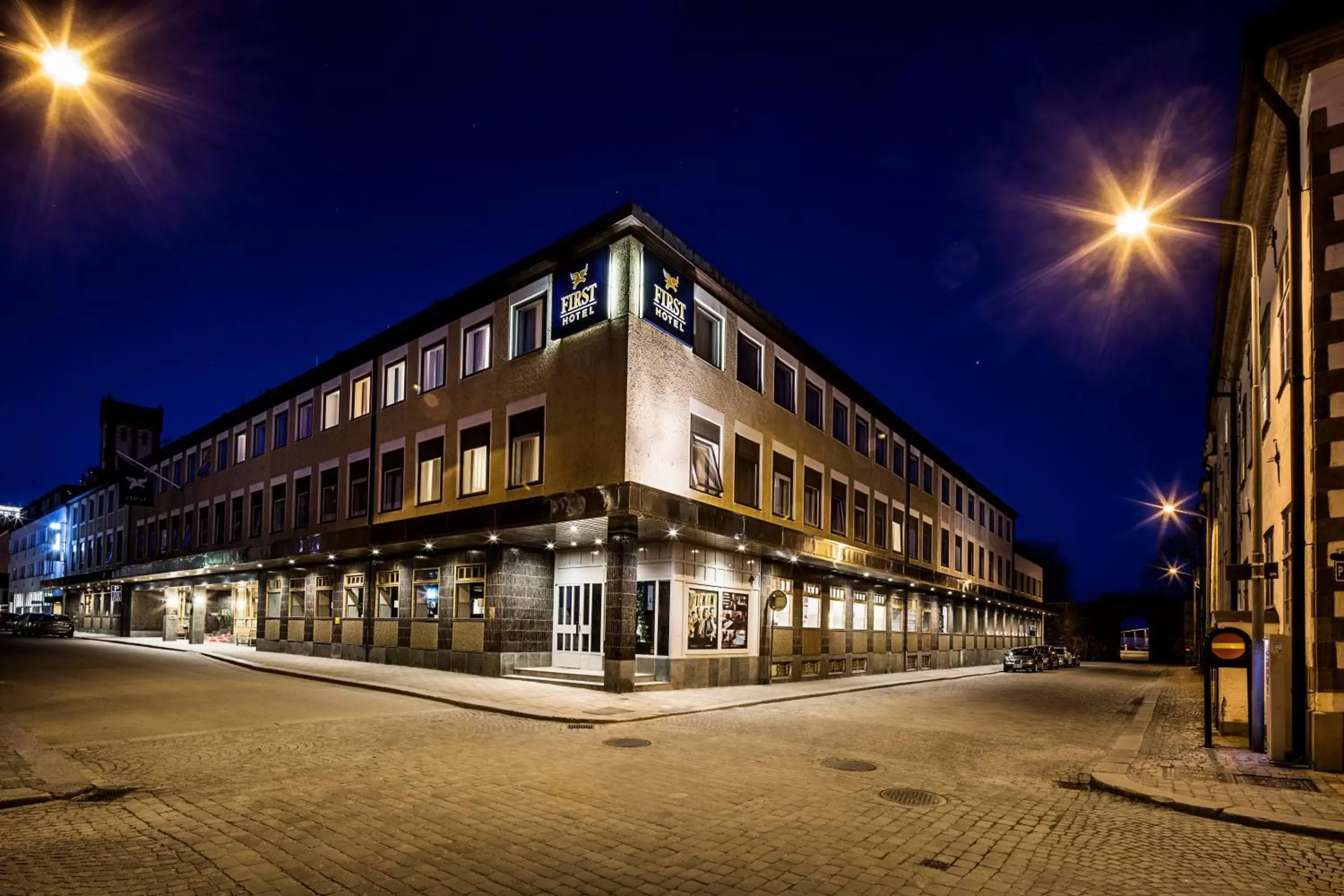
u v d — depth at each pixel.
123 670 21.77
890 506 33.91
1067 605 73.00
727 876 5.86
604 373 18.38
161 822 7.00
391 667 23.28
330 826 6.91
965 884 5.88
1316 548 10.38
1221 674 13.89
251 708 14.34
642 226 18.28
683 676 19.78
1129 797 9.03
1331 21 10.25
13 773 8.71
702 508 18.48
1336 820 7.69
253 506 32.41
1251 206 14.06
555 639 21.83
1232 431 23.42
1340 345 10.39
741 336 22.98
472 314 22.59
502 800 7.88
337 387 28.12
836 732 13.71
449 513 20.30
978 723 16.08
